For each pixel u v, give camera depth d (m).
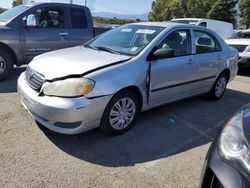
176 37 4.89
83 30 7.75
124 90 3.99
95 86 3.60
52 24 7.22
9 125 4.20
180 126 4.69
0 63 6.57
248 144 2.27
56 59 4.07
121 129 4.14
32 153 3.50
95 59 4.02
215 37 5.91
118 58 4.11
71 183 3.01
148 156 3.67
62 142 3.82
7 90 5.93
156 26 4.95
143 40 4.58
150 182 3.13
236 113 2.88
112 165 3.39
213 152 2.46
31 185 2.93
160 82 4.53
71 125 3.53
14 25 6.61
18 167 3.20
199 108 5.67
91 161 3.44
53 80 3.59
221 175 2.22
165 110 5.37
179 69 4.83
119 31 5.12
